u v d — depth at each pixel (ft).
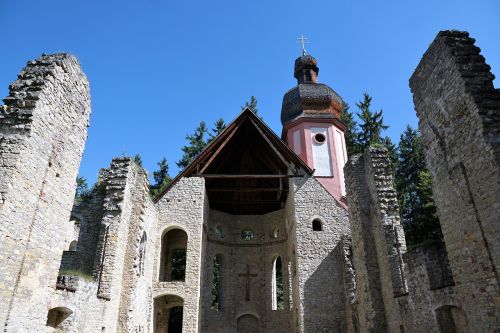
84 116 49.85
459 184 36.47
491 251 32.32
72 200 46.21
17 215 36.99
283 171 94.07
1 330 34.35
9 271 35.73
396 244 50.60
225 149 98.43
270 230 103.55
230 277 99.19
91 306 50.57
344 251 76.23
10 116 39.24
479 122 33.58
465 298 35.17
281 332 92.07
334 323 73.56
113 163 63.67
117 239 58.49
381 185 54.90
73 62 47.03
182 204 83.10
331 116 118.93
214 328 90.63
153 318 75.72
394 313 48.44
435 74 40.16
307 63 133.59
